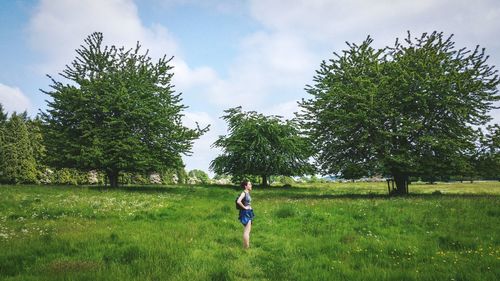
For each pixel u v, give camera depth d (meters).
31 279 6.95
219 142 58.62
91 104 37.00
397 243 10.77
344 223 14.73
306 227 14.01
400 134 27.56
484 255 9.19
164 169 39.50
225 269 7.93
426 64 29.89
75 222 14.70
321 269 8.29
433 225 13.86
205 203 23.61
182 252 9.55
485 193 33.66
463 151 29.48
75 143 36.44
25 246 9.70
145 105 38.31
